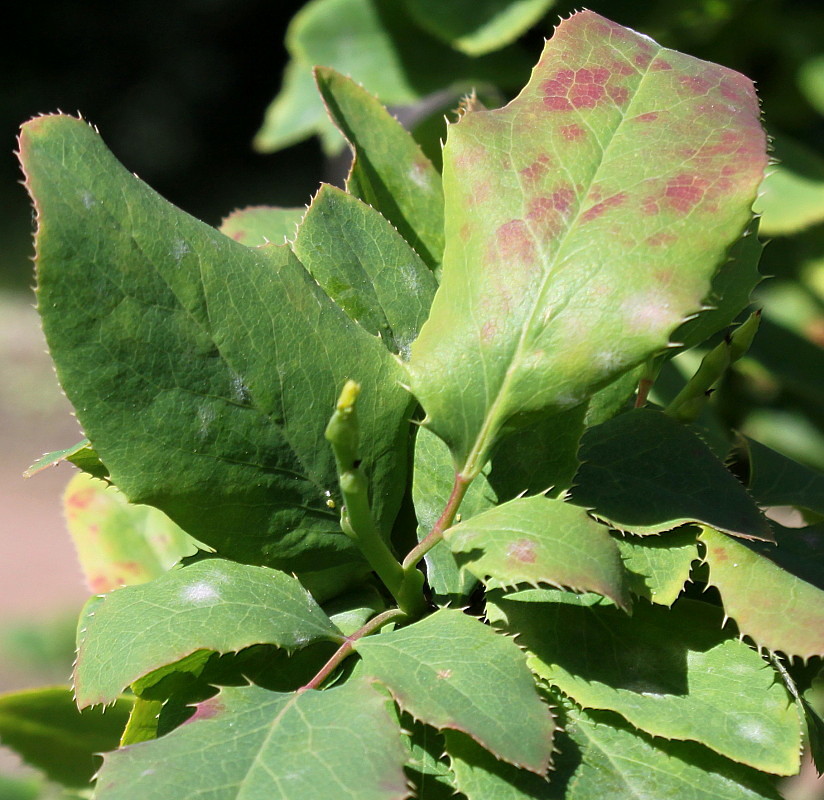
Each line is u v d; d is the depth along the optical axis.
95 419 0.36
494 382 0.37
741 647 0.37
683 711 0.37
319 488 0.38
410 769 0.37
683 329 0.40
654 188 0.37
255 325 0.37
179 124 4.16
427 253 0.42
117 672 0.36
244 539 0.38
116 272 0.36
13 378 2.53
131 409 0.37
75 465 0.39
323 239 0.39
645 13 0.67
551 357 0.36
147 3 4.12
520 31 0.65
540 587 0.38
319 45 0.73
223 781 0.34
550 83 0.38
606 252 0.36
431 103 0.68
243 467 0.37
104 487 0.45
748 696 0.37
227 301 0.37
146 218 0.37
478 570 0.36
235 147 4.18
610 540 0.36
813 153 0.68
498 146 0.38
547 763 0.35
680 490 0.38
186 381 0.37
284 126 0.84
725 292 0.40
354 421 0.36
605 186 0.37
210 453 0.37
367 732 0.35
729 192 0.36
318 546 0.38
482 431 0.37
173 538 0.44
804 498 0.42
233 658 0.38
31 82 4.23
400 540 0.39
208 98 4.16
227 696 0.36
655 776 0.36
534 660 0.37
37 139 0.36
